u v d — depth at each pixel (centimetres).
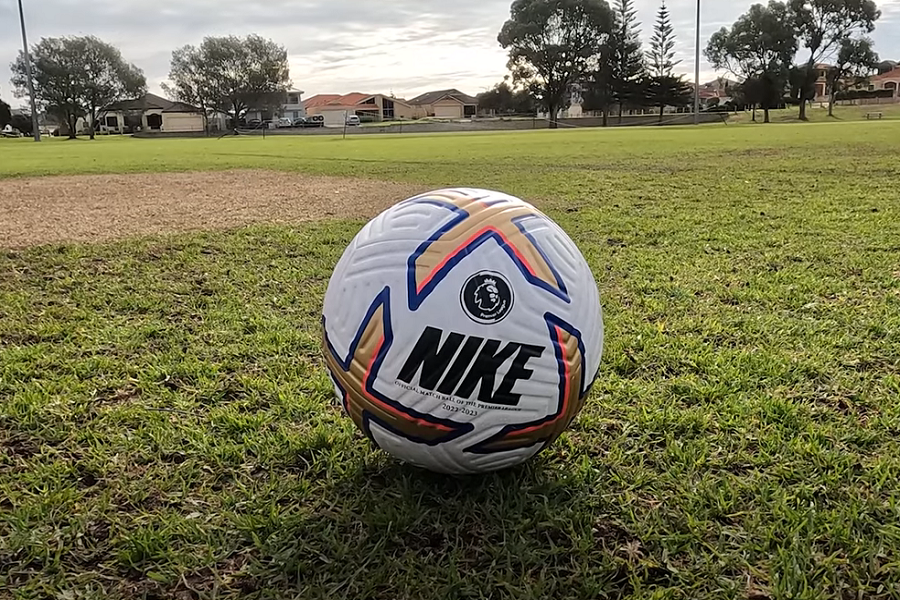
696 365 83
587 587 47
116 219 198
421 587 47
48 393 77
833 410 72
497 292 50
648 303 106
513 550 51
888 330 92
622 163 361
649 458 63
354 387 53
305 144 775
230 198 249
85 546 53
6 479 61
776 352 86
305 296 113
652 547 51
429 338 50
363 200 236
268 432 68
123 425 70
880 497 57
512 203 55
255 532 53
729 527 53
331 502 57
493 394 50
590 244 149
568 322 52
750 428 68
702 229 162
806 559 49
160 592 48
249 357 88
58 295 117
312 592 47
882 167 299
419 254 51
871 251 137
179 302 112
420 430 52
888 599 47
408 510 55
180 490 59
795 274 121
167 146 805
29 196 267
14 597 48
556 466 62
